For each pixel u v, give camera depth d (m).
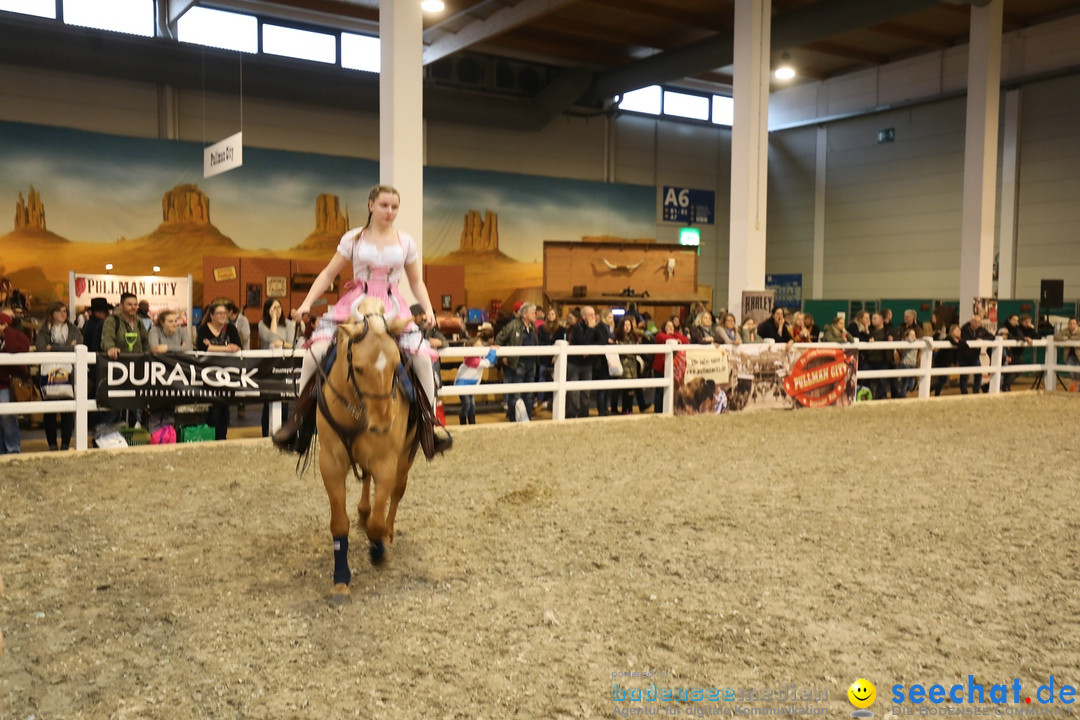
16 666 3.96
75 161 20.50
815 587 5.12
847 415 13.02
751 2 15.84
